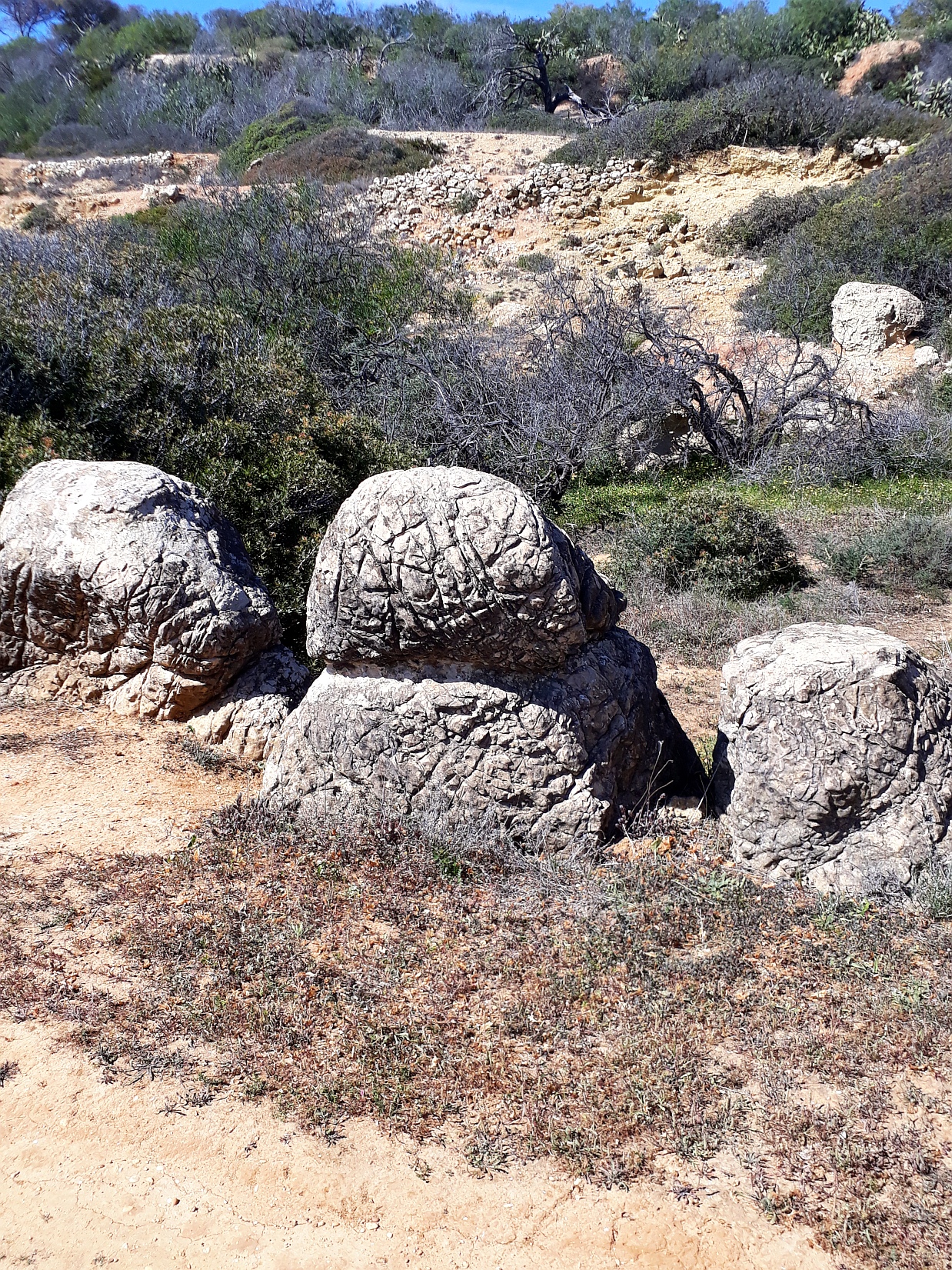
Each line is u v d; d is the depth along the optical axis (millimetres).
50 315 9406
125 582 5859
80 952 3936
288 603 7664
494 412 13641
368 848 4523
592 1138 3041
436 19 49156
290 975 3770
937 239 18734
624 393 13852
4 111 45312
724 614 8594
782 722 4324
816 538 10531
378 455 9180
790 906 4180
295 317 15742
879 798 4227
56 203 29812
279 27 51469
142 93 41906
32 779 5402
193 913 4152
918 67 38062
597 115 38625
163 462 8180
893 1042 3408
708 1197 2861
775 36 40125
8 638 6324
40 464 6496
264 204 18609
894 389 15523
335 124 33438
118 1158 3039
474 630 4320
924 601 8977
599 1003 3613
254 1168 2986
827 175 24469
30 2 57312
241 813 4883
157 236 19312
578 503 12742
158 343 8930
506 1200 2871
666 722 5215
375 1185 2926
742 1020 3512
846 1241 2713
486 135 31297
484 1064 3330
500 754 4527
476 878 4375
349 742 4668
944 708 4375
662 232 23734
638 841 4672
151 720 6109
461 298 18000
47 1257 2764
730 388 14227
